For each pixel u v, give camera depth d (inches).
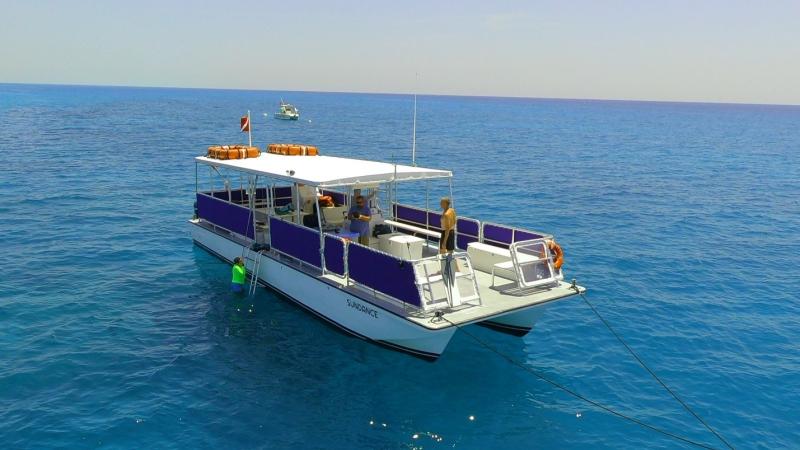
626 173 1959.9
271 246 631.2
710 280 764.6
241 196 829.2
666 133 4534.9
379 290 483.8
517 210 1255.5
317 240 550.0
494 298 485.7
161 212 1132.5
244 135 3211.1
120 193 1328.7
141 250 847.1
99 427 392.8
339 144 2797.7
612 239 994.7
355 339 535.5
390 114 6948.8
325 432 396.5
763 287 738.2
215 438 385.7
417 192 1485.0
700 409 439.2
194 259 800.3
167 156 2103.8
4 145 2246.6
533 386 468.4
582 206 1314.0
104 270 748.6
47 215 1068.5
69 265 767.1
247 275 685.9
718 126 6033.5
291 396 441.7
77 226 992.2
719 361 519.8
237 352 513.3
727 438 403.5
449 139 3353.8
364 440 388.8
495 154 2536.9
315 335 549.6
